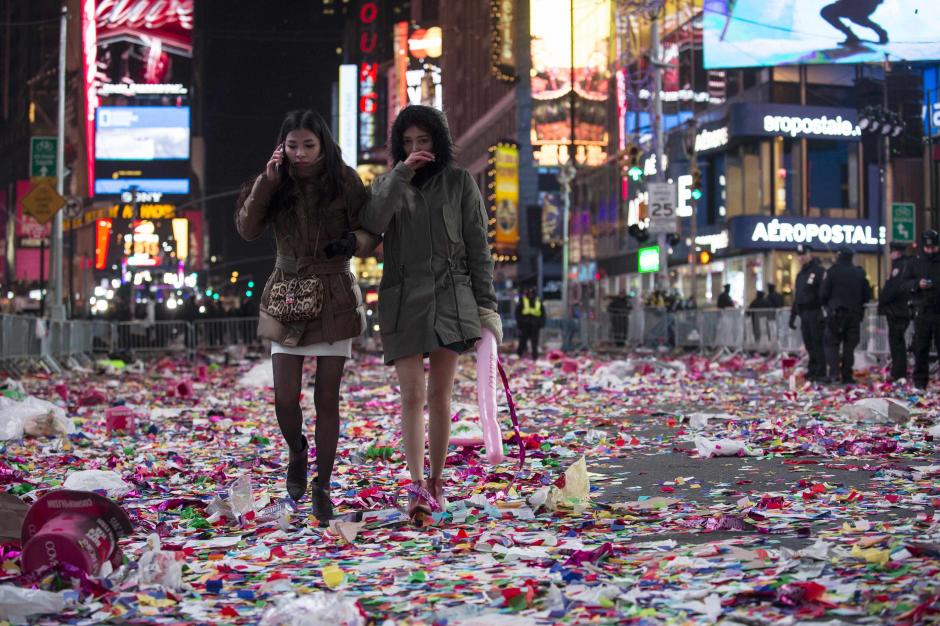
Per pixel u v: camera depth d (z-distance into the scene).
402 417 5.95
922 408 12.23
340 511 6.11
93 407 14.45
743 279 46.94
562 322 36.62
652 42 35.56
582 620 3.69
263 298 5.94
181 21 166.12
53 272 30.45
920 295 15.47
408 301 5.80
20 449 9.57
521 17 86.00
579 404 13.93
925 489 6.41
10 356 21.80
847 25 38.59
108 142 164.38
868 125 32.06
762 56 39.47
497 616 3.76
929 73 41.16
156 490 7.12
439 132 5.89
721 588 4.00
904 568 4.14
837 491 6.43
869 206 45.09
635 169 36.84
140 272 100.25
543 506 5.98
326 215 5.82
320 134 5.77
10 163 133.62
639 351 32.19
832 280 17.34
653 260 35.72
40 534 4.34
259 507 6.22
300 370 5.94
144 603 4.07
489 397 5.75
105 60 164.50
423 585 4.27
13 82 137.62
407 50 171.12
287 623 3.63
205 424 11.74
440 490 5.97
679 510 5.90
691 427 10.80
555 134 78.56
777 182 45.28
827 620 3.61
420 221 5.82
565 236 51.72
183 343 34.47
